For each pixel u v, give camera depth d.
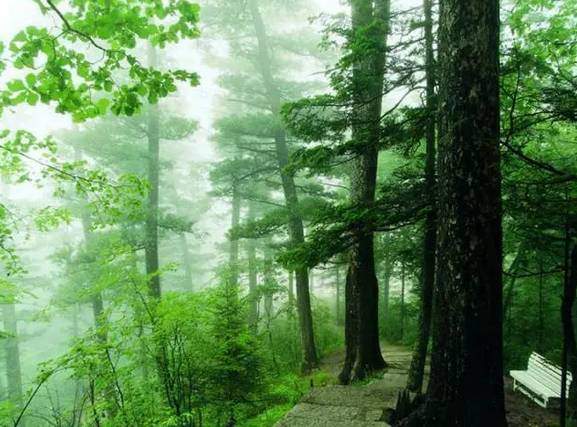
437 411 4.89
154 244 14.43
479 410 4.63
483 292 4.67
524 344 10.11
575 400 6.05
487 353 4.67
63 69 3.30
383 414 6.48
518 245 9.06
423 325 7.51
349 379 9.66
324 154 7.29
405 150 7.96
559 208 4.52
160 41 3.60
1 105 3.36
